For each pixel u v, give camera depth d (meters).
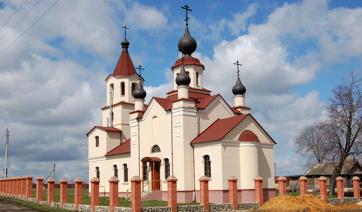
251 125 45.66
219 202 42.25
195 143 45.25
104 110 63.78
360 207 32.47
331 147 54.78
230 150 43.34
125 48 64.12
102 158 58.25
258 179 39.12
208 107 47.66
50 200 40.94
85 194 57.28
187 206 33.56
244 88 56.88
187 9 52.62
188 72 51.59
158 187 47.66
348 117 53.97
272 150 46.62
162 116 48.09
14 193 52.97
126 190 53.25
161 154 47.62
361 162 60.44
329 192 56.25
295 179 81.00
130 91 62.31
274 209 31.66
